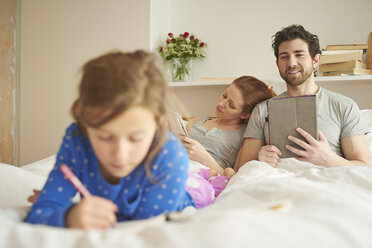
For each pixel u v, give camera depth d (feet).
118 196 2.20
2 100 7.93
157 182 2.18
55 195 2.03
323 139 4.60
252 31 7.95
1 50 7.88
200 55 7.73
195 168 4.71
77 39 7.97
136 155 1.82
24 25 8.32
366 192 2.81
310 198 2.14
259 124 5.31
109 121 1.64
